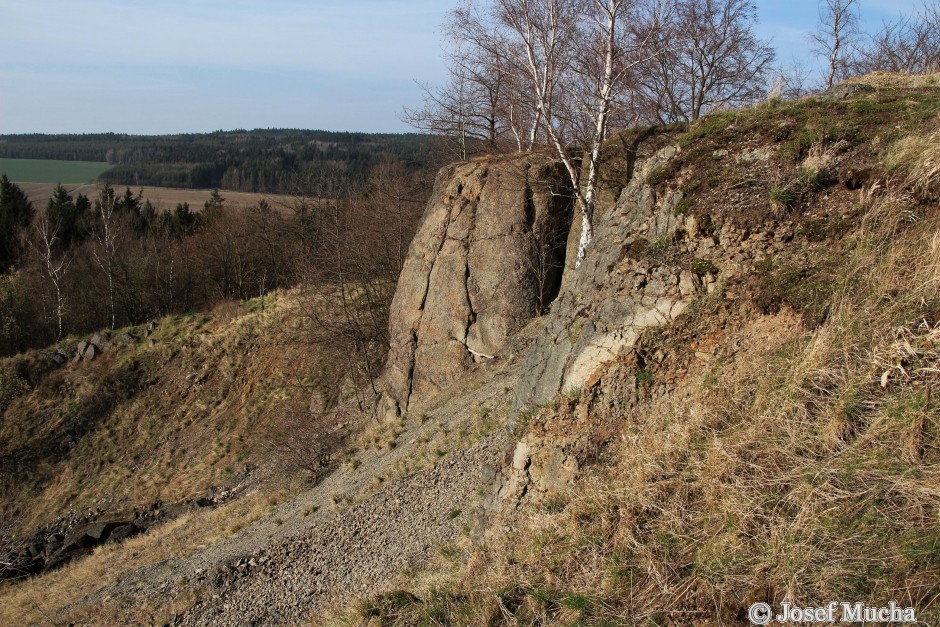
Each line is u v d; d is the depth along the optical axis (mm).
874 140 5922
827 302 5125
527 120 19188
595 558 4746
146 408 26359
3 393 27062
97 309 37812
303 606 8938
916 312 4617
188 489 21375
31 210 53375
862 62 20766
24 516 22562
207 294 40219
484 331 16328
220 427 24422
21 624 13523
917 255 4941
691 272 6035
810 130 6289
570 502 5633
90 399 26688
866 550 3666
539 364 7254
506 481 6711
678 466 4965
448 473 10289
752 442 4652
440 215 17547
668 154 7363
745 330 5523
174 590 11844
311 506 12859
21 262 43000
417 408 16312
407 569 7777
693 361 5746
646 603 4188
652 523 4707
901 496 3818
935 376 4195
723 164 6594
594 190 13445
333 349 24797
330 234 28469
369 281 26219
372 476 12609
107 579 14633
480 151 22031
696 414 5211
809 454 4348
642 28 13453
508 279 15984
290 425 21859
